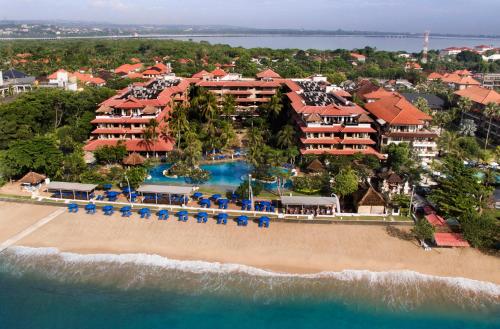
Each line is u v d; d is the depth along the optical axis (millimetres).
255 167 103438
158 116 119562
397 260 68375
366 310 58688
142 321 56594
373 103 138500
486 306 59375
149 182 99188
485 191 81938
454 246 71438
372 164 101562
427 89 198625
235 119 152750
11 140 118375
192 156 105312
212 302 59969
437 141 118562
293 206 84750
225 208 85125
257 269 66250
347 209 86312
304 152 107688
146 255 69625
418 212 83125
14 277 64750
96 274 65375
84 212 83562
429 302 60000
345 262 67875
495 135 136125
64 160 99062
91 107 144000
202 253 70250
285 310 58656
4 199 88812
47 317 57312
